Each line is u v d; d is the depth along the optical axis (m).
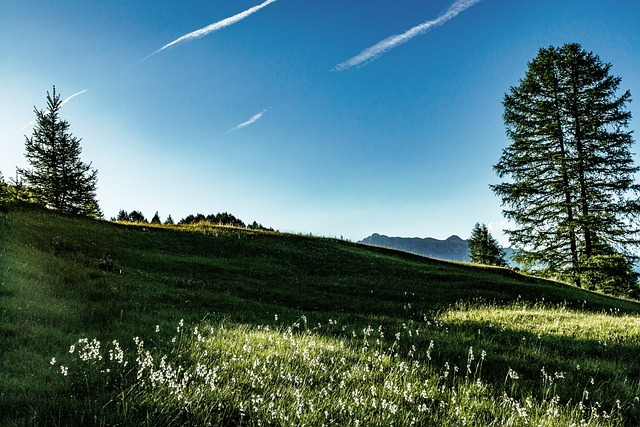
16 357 6.02
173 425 4.22
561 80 34.59
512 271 32.00
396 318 13.77
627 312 18.48
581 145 32.72
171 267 20.73
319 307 16.06
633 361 8.66
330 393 5.52
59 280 13.68
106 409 4.40
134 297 12.94
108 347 6.95
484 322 12.82
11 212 26.22
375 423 4.70
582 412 5.59
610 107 32.28
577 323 12.73
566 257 32.50
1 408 4.34
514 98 36.00
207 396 4.90
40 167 44.22
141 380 5.29
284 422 4.38
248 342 7.64
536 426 5.03
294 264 26.23
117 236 26.00
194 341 7.64
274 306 15.01
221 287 17.84
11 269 13.20
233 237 31.31
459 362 7.96
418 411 5.09
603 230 30.92
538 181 33.81
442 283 23.09
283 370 6.18
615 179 31.56
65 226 24.98
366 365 6.68
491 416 5.37
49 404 4.46
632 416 5.93
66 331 8.13
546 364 8.22
